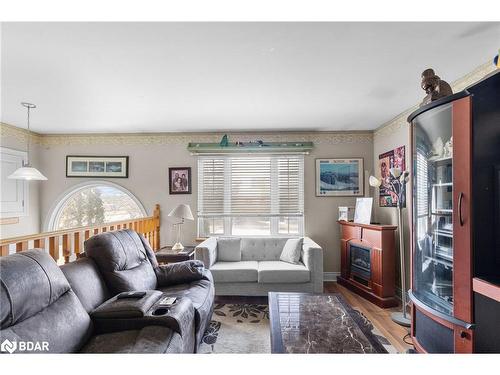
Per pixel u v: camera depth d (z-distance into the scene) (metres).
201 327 2.08
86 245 2.13
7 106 3.04
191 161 4.29
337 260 4.16
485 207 1.58
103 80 2.36
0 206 3.67
